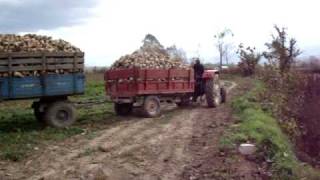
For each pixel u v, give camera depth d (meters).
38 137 14.16
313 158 17.62
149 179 10.44
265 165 11.63
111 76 18.97
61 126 15.73
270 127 14.98
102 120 17.61
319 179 11.78
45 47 15.34
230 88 32.75
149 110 18.38
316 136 20.42
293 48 37.34
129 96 18.19
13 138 13.86
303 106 23.69
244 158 11.88
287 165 11.48
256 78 43.03
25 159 11.88
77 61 15.86
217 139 13.86
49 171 10.89
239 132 14.16
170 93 19.44
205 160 11.73
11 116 18.41
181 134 14.84
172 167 11.26
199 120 17.45
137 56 19.02
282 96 25.19
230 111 19.59
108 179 10.39
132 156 12.14
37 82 15.04
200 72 21.23
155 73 18.52
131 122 17.19
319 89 27.98
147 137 14.42
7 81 14.50
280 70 33.56
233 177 10.59
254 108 18.81
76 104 19.14
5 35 15.51
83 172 10.80
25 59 14.77
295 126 19.23
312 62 36.94
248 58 52.72
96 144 13.45
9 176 10.52
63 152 12.55
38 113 16.20
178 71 19.62
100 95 26.78
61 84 15.53
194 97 21.64
